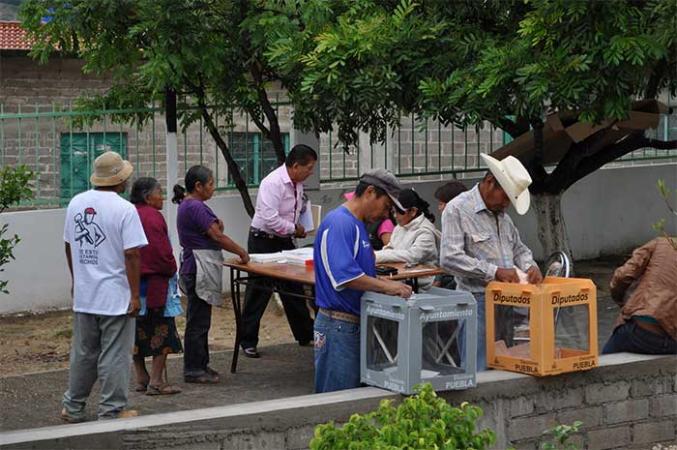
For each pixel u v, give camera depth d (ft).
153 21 40.37
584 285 24.64
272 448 21.57
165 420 20.80
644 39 34.24
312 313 38.09
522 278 25.55
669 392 26.55
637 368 25.93
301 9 39.50
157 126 45.01
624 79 35.35
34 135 42.16
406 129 51.06
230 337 38.96
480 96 36.40
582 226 54.75
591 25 34.99
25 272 41.98
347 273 23.15
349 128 41.86
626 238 56.59
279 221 34.71
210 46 41.68
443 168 52.34
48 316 42.01
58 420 27.30
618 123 41.83
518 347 24.73
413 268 29.94
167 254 29.09
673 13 34.17
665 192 24.23
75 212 25.91
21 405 28.89
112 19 41.98
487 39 38.17
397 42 37.86
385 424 17.58
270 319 42.09
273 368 33.71
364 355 23.50
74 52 46.11
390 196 23.54
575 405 25.08
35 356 35.63
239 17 42.22
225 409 21.66
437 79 37.91
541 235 45.29
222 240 30.89
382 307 22.86
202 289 30.89
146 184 28.96
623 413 25.85
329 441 17.26
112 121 43.78
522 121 44.14
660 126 57.16
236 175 45.50
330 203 48.96
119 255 25.73
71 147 42.96
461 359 23.00
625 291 27.32
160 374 29.86
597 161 44.86
